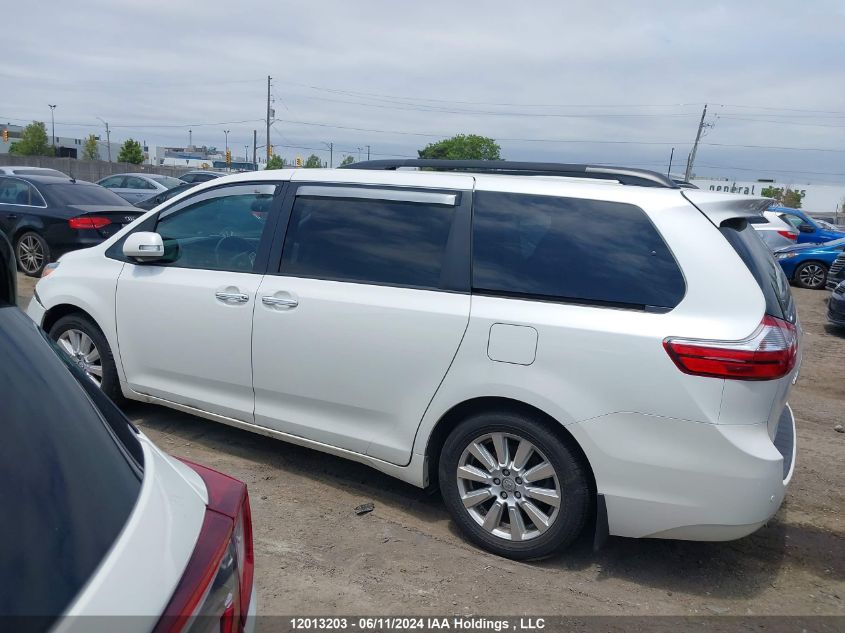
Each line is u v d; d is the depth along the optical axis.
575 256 3.29
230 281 4.09
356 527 3.68
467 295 3.43
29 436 1.42
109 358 4.71
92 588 1.21
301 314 3.81
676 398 2.97
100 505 1.39
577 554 3.54
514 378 3.24
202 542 1.52
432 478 3.68
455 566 3.36
